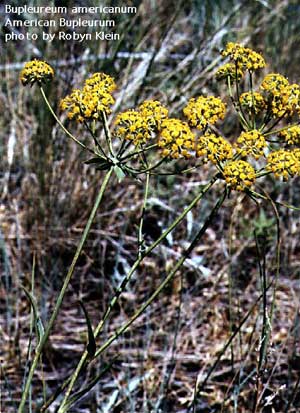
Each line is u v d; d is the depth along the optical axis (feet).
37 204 1.26
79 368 0.63
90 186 1.30
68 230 1.28
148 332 1.08
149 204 1.32
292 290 1.20
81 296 1.20
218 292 1.22
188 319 1.19
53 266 1.24
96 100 0.64
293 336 1.11
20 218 1.31
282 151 0.64
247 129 0.70
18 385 1.07
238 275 1.27
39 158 1.26
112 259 1.30
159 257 1.28
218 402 1.06
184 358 1.12
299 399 1.04
